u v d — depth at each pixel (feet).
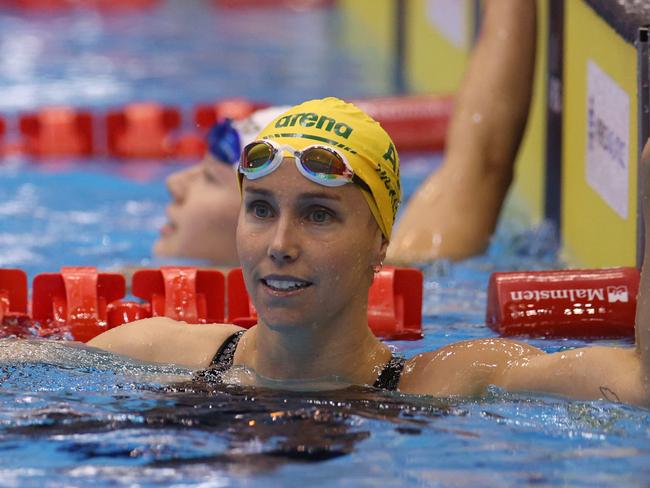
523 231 53.26
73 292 35.09
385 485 21.86
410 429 24.91
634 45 36.96
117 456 23.52
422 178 67.41
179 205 48.34
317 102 27.43
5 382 28.45
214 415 25.81
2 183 67.10
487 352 27.53
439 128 75.20
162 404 26.68
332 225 25.81
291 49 120.16
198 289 36.09
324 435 24.56
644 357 24.84
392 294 35.50
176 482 22.08
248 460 23.18
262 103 80.64
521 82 49.52
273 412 25.90
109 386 28.14
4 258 49.29
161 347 30.19
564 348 33.35
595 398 25.71
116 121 77.05
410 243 47.50
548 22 53.93
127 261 48.19
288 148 25.70
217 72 106.01
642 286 24.95
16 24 134.41
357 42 124.36
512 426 25.05
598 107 43.50
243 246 26.13
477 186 48.60
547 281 35.19
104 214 58.95
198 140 76.48
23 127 76.74
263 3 154.40
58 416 25.98
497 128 49.03
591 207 44.86
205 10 149.38
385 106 75.66
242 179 27.12
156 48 119.75
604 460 23.16
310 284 25.94
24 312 35.83
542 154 56.03
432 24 94.84
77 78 101.60
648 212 24.49
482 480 22.13
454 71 85.05
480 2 74.23
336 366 27.43
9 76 102.06
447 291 42.19
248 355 28.96
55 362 29.86
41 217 58.03
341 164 25.55
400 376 27.71
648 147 24.27
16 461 23.35
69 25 134.41
